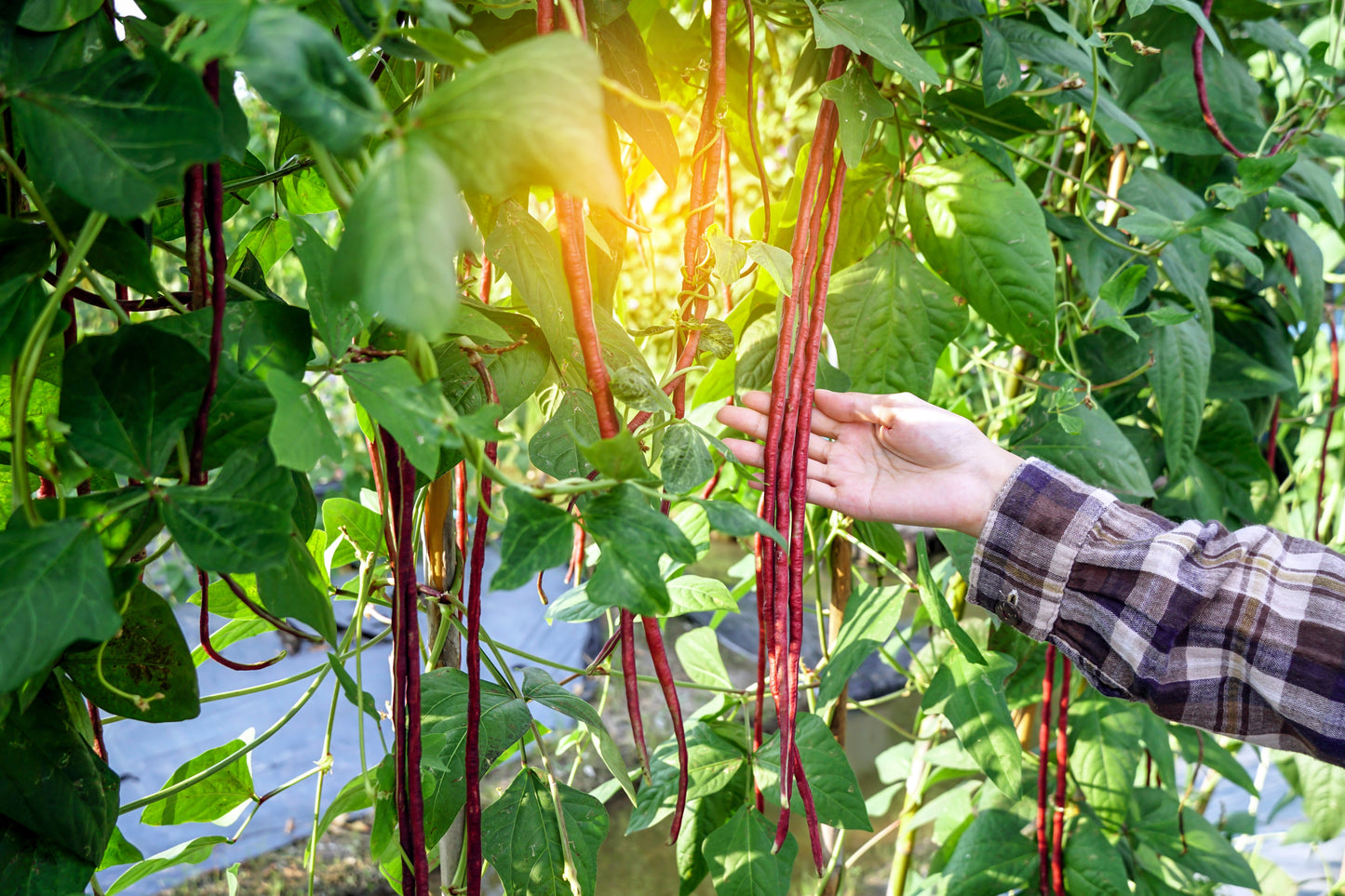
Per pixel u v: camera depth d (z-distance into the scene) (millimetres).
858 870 2531
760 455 742
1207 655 803
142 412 399
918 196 846
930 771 1404
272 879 2252
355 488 3037
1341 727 744
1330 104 1152
